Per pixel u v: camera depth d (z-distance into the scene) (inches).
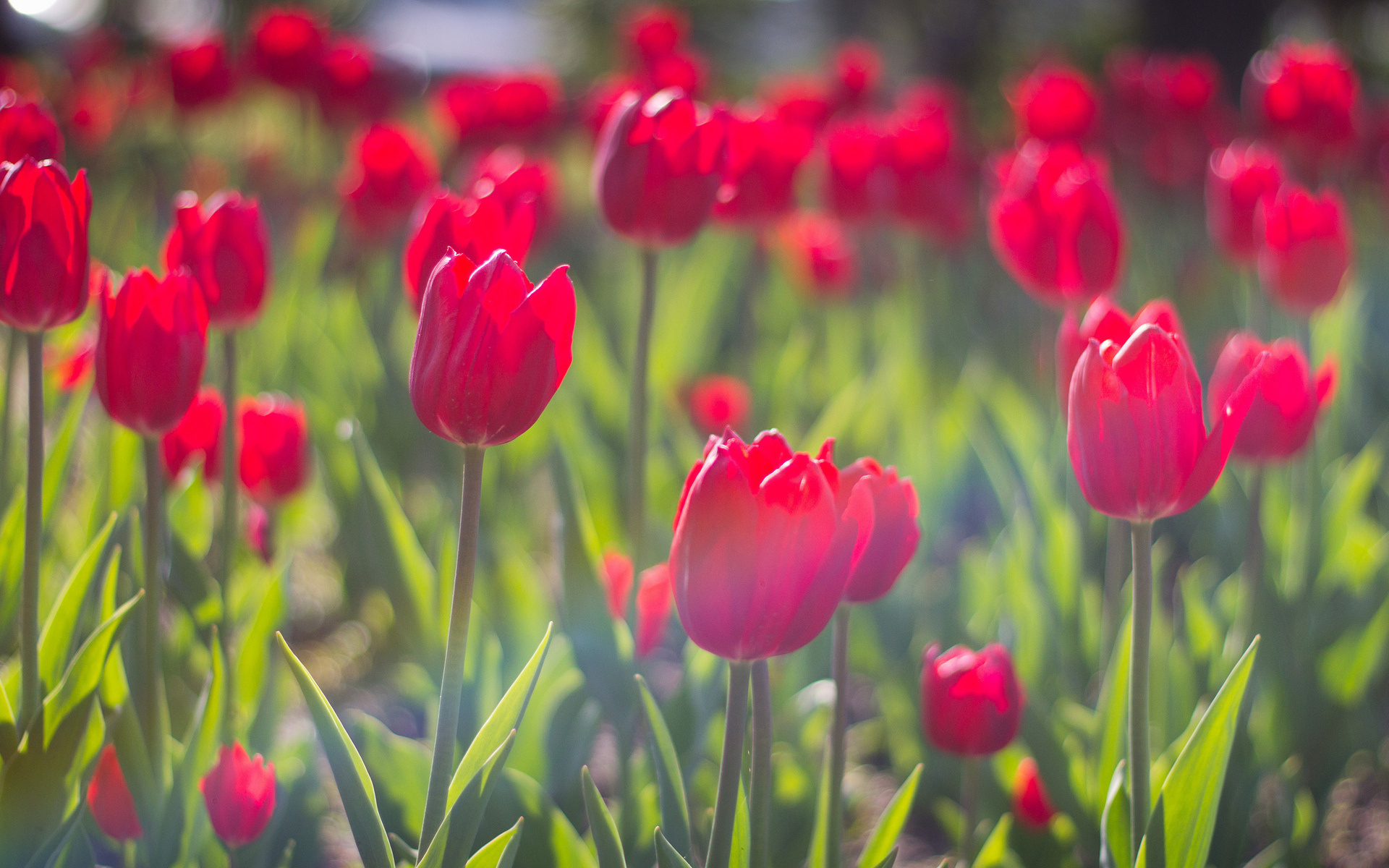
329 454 70.1
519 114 108.4
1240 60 251.9
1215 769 47.1
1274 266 57.2
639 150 51.6
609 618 52.4
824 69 344.8
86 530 54.7
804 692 58.0
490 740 45.9
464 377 43.7
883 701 66.2
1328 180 100.5
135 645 50.7
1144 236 144.9
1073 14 350.3
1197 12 254.5
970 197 140.9
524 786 49.9
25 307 46.0
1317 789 58.7
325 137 131.1
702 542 43.6
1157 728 57.8
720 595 43.7
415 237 50.1
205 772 49.8
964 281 138.8
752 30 421.4
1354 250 110.0
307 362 90.9
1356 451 95.7
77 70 165.9
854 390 76.2
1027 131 105.2
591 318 84.3
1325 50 88.1
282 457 56.1
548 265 144.1
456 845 45.3
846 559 43.9
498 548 55.2
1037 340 109.3
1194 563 90.6
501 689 54.4
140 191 148.6
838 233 113.7
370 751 51.2
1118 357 45.1
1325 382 53.2
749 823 45.7
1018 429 80.0
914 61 359.9
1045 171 58.5
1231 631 60.4
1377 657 58.8
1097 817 53.1
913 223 98.7
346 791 45.6
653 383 90.3
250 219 50.8
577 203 187.5
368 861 45.7
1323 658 59.4
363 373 89.9
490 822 49.9
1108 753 51.8
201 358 47.3
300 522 83.6
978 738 50.8
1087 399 45.4
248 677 53.1
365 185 75.5
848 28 382.3
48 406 56.5
